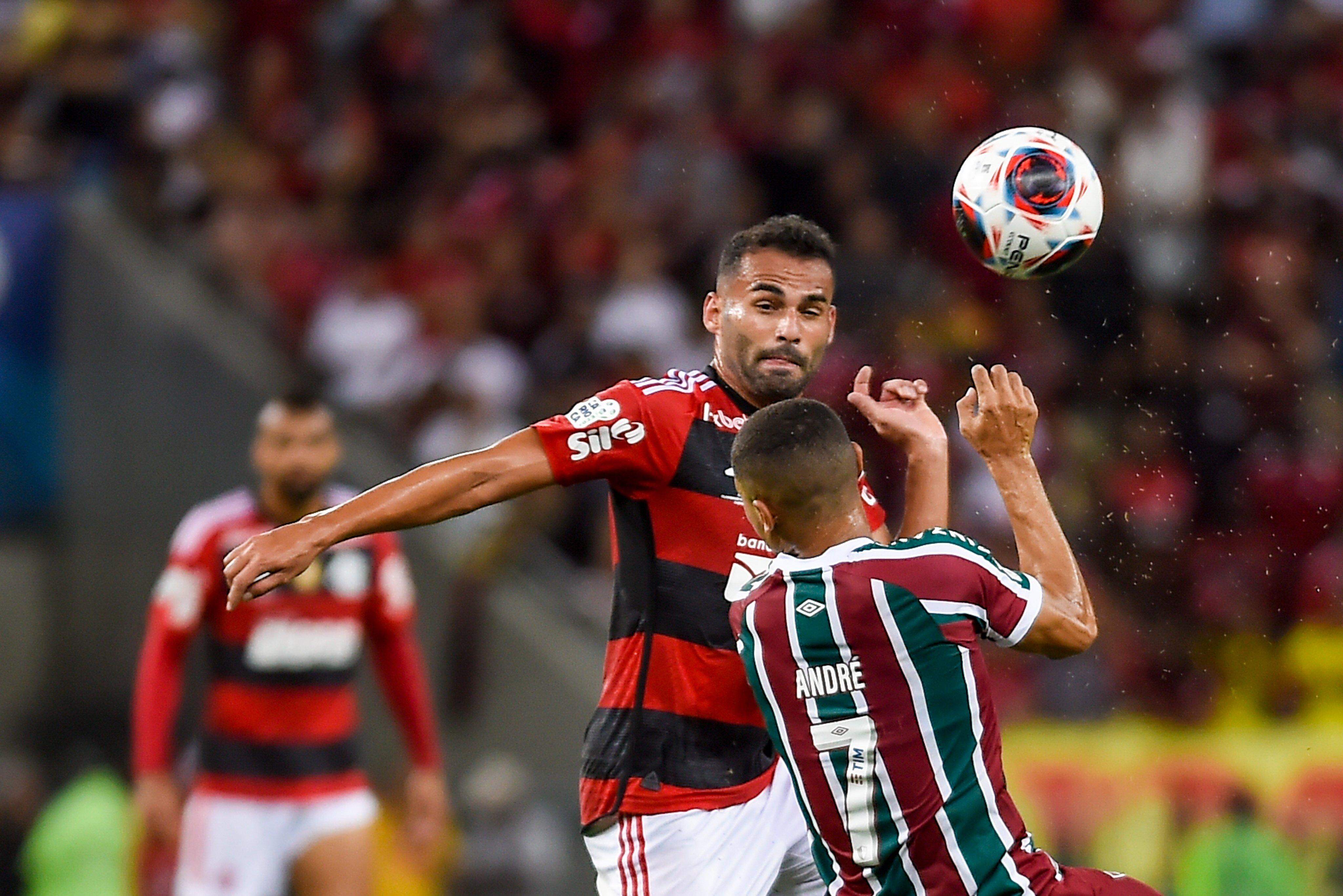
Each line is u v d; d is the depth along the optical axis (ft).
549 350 133.80
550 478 47.83
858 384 51.96
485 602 120.57
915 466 50.93
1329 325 137.18
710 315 51.55
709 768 49.83
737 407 49.96
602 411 48.34
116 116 153.89
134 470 136.77
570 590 122.62
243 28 161.79
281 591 80.69
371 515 45.88
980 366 47.14
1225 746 97.66
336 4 159.53
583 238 139.33
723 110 146.51
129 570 136.46
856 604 43.57
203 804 82.28
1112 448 125.29
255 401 132.16
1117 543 119.85
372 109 154.20
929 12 148.05
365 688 123.44
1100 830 97.30
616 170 144.97
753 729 50.34
